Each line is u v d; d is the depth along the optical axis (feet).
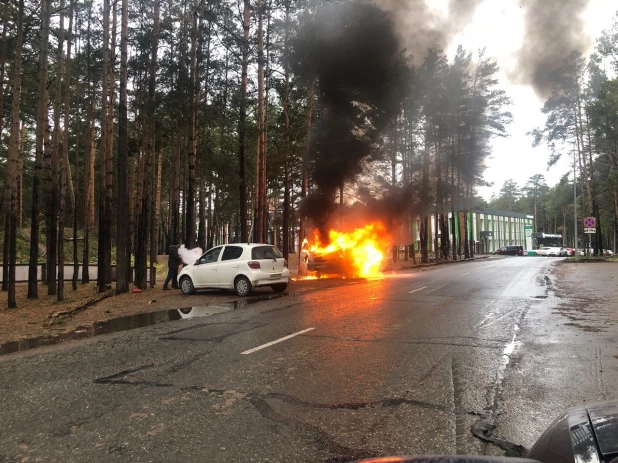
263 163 64.64
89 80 67.36
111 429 12.62
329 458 10.82
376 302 39.27
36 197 49.21
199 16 59.31
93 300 43.78
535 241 241.35
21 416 13.70
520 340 23.90
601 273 73.36
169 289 54.54
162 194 140.87
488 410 13.98
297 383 16.65
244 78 60.75
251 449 11.31
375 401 14.78
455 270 86.94
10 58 55.77
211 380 17.10
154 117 59.93
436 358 20.21
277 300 41.60
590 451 5.79
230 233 167.94
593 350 21.66
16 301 47.32
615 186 126.21
